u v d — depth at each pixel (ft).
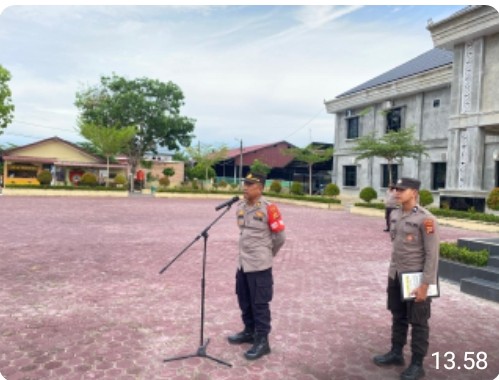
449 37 53.36
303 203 83.66
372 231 42.27
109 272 22.29
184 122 127.34
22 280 20.31
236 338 13.34
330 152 93.91
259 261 12.39
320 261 26.50
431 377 11.51
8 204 62.28
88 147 142.92
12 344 12.93
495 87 49.83
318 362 12.18
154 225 42.98
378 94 79.41
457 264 22.08
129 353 12.44
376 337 14.15
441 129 68.90
